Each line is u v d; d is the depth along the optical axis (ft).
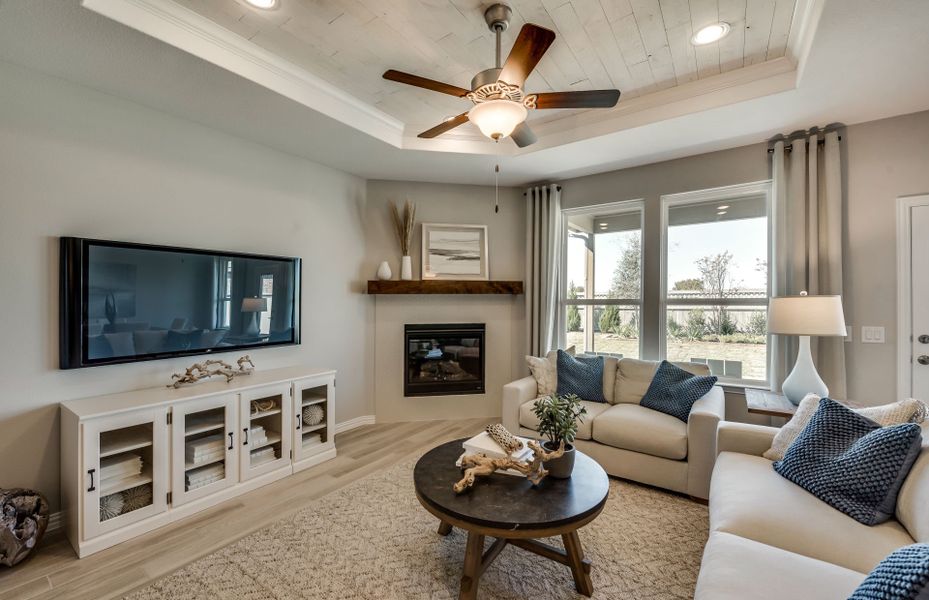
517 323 15.55
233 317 10.33
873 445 5.46
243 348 10.55
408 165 13.14
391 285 13.85
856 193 10.12
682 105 9.78
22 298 7.43
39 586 6.17
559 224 14.82
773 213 11.10
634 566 6.62
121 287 8.39
